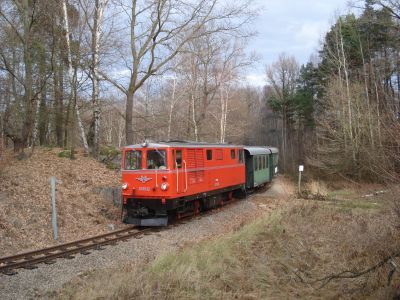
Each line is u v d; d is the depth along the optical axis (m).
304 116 52.38
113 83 20.31
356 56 34.25
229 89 41.03
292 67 64.38
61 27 19.12
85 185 16.36
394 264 7.34
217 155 18.38
